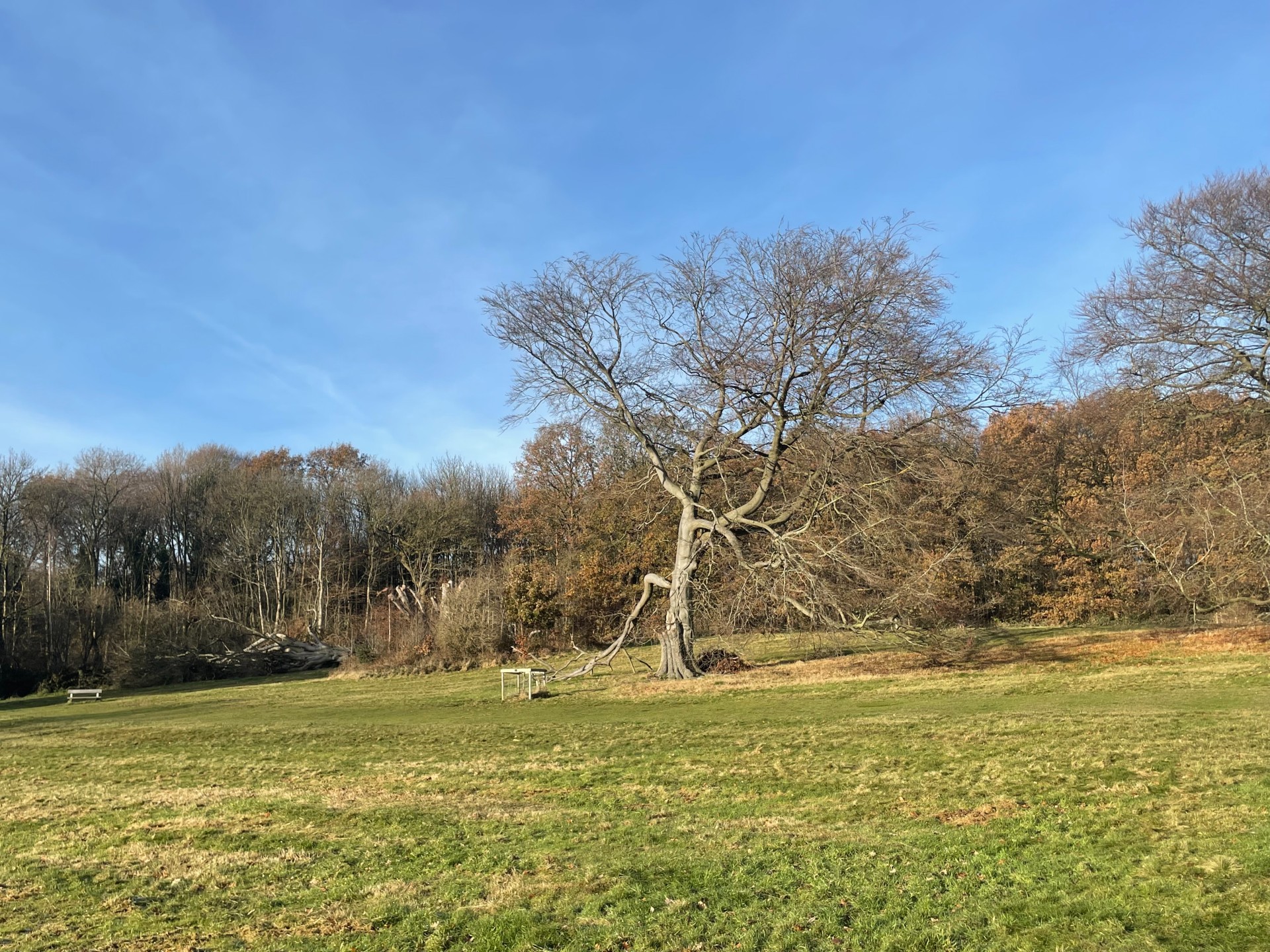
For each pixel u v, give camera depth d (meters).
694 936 6.50
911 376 23.83
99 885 9.08
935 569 28.09
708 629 32.75
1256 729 12.50
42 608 55.78
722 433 26.92
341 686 37.12
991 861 7.67
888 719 16.50
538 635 42.03
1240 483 28.12
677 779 12.66
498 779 13.70
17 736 25.95
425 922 7.20
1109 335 28.94
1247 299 25.58
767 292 24.48
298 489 65.38
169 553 65.88
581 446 46.88
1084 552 35.81
